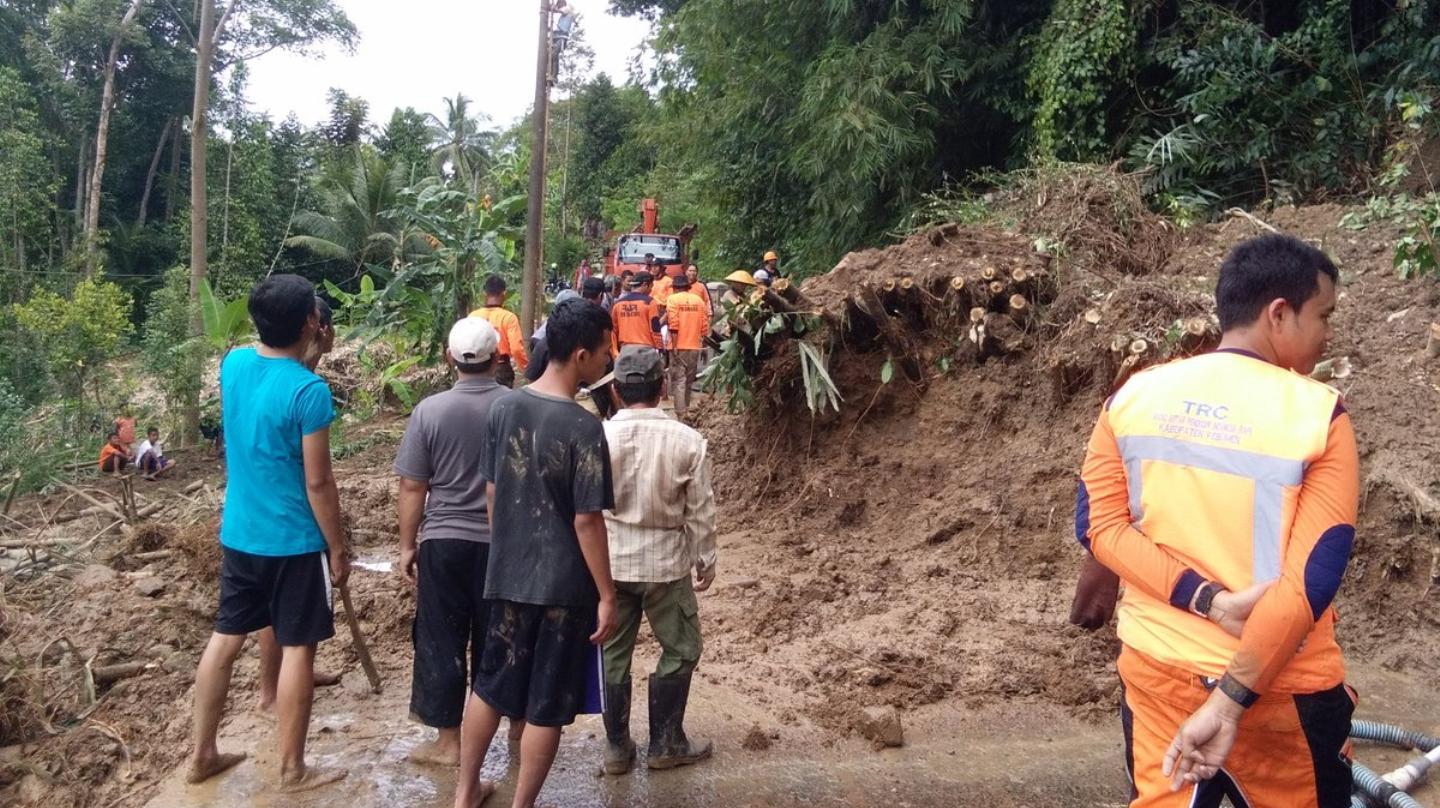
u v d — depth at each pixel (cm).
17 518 862
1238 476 231
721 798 406
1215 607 229
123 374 1443
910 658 513
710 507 422
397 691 515
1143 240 828
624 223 4747
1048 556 618
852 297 735
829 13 1533
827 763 432
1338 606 536
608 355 373
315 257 3803
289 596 409
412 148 4569
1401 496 533
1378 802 367
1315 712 233
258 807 403
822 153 1455
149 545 713
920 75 1371
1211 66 1161
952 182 1484
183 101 3859
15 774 442
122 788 428
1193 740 223
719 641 557
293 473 406
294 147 4203
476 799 380
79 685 504
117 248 3641
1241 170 1180
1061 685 487
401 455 426
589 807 400
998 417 709
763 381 777
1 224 2592
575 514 352
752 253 1931
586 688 364
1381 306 691
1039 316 721
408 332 1523
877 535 693
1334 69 1120
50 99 3600
